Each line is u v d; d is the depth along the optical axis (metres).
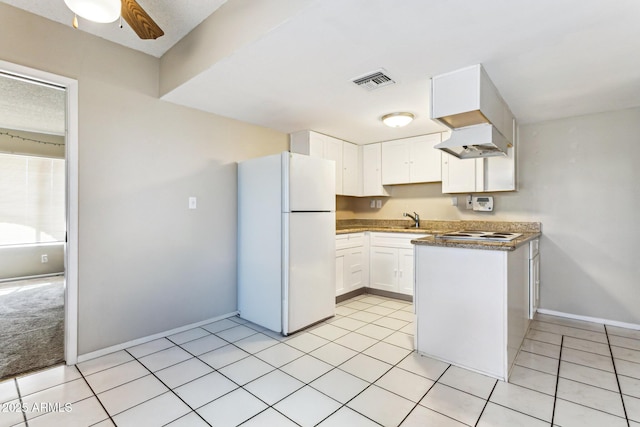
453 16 1.57
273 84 2.38
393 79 2.31
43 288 4.52
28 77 2.06
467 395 1.83
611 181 3.03
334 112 3.06
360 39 1.78
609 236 3.04
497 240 2.41
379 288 3.98
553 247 3.31
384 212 4.66
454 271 2.21
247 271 3.13
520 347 2.45
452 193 3.93
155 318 2.65
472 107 2.11
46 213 5.28
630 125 2.94
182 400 1.79
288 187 2.76
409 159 4.08
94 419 1.62
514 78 2.30
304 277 2.88
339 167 4.16
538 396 1.82
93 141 2.30
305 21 1.60
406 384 1.95
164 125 2.71
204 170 3.00
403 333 2.79
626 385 1.93
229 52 1.93
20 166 5.05
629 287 2.95
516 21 1.61
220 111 3.02
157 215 2.66
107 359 2.28
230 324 3.01
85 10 1.33
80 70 2.25
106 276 2.37
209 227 3.03
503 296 2.00
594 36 1.75
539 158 3.38
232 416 1.64
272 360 2.27
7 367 2.16
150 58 2.62
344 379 2.01
